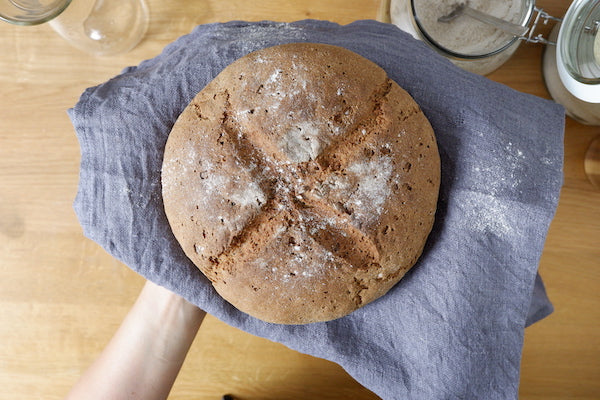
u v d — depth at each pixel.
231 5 0.59
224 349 0.59
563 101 0.55
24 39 0.58
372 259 0.39
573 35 0.48
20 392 0.59
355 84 0.40
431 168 0.41
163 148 0.45
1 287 0.59
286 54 0.41
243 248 0.39
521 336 0.43
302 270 0.39
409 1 0.49
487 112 0.43
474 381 0.43
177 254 0.44
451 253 0.42
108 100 0.45
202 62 0.45
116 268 0.59
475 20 0.52
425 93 0.44
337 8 0.59
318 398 0.59
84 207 0.45
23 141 0.58
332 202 0.38
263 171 0.39
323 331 0.45
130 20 0.56
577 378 0.58
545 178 0.42
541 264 0.58
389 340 0.45
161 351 0.52
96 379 0.51
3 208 0.58
